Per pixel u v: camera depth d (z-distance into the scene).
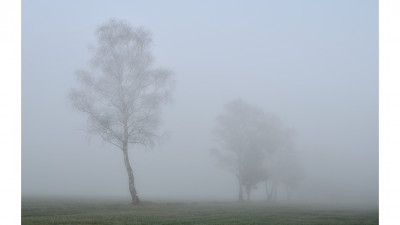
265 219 18.97
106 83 33.25
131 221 15.91
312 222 17.56
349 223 17.23
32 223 14.25
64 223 14.54
